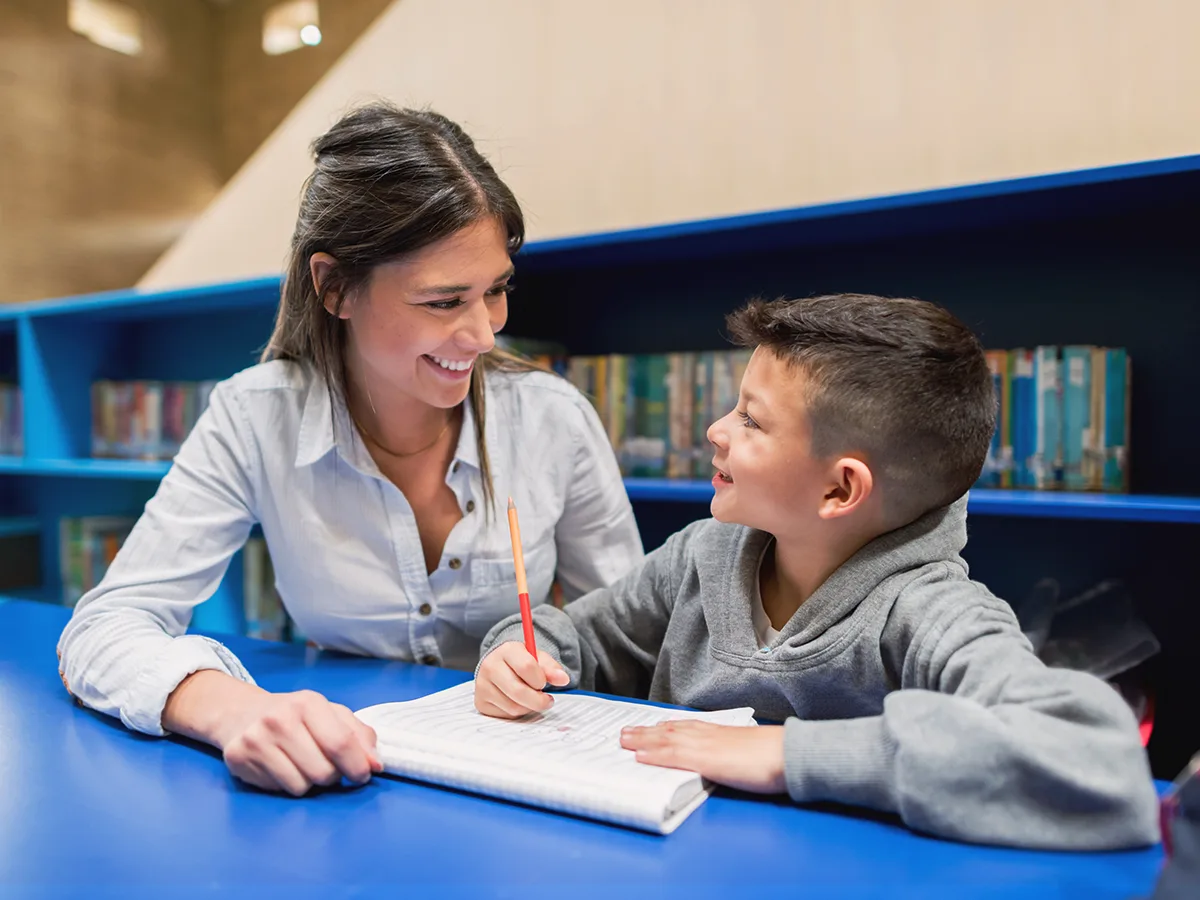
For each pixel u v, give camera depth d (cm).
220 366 250
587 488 115
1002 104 162
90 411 258
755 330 76
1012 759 49
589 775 55
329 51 285
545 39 213
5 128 266
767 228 151
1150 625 151
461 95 225
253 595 205
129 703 70
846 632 70
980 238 160
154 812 55
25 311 240
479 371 105
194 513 97
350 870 47
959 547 74
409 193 82
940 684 62
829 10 179
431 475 106
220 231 263
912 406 68
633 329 194
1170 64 148
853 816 53
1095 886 44
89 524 247
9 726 73
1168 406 146
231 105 309
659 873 46
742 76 189
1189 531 148
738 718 68
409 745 62
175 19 301
